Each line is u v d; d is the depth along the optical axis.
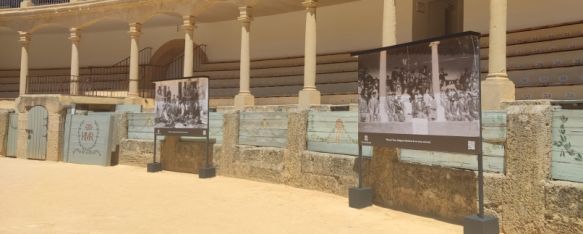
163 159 14.38
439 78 7.02
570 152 6.06
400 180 8.27
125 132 15.88
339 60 19.58
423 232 6.76
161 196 9.77
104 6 20.88
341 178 9.66
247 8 16.64
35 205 8.70
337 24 20.22
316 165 10.28
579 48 13.08
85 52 27.86
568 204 5.87
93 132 16.36
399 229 6.93
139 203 8.98
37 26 22.94
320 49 20.61
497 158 6.86
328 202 9.00
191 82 13.03
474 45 6.44
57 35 28.42
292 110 11.01
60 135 17.38
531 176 6.26
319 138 10.47
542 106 6.35
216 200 9.29
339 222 7.39
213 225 7.17
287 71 21.17
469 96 6.51
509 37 15.27
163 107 13.81
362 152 9.41
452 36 6.71
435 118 7.08
